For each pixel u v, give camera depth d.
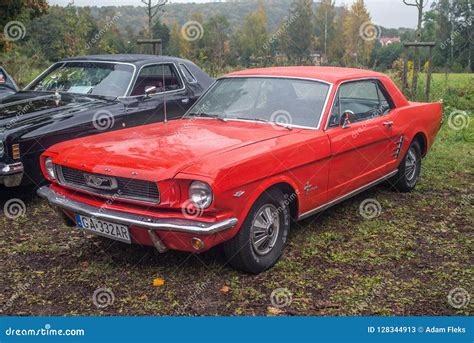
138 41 10.45
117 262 4.41
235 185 3.70
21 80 14.02
